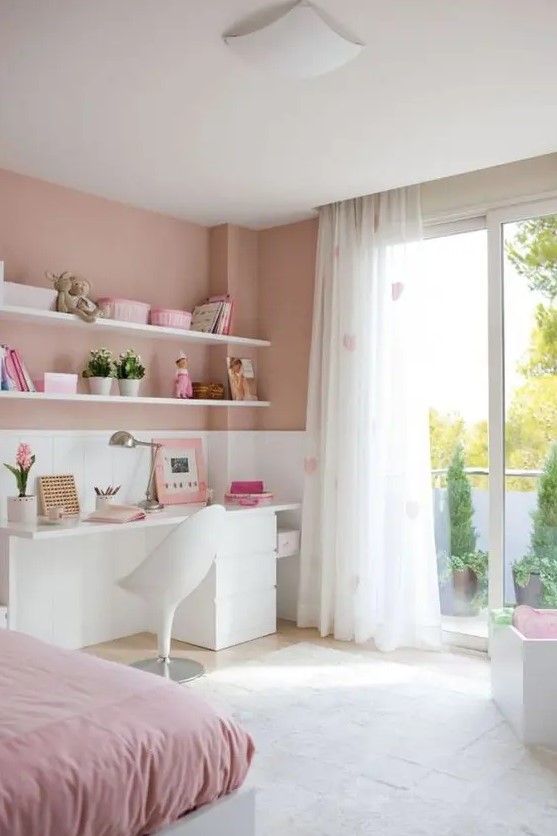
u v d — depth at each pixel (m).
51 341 3.79
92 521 3.48
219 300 4.48
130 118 3.02
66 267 3.88
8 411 3.59
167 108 2.92
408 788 2.38
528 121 3.05
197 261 4.62
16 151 3.38
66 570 3.85
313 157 3.47
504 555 3.77
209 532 3.35
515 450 3.75
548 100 2.85
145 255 4.29
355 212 4.20
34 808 1.29
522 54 2.49
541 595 3.66
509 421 3.77
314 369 4.35
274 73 2.60
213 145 3.32
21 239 3.68
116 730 1.52
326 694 3.24
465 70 2.60
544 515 3.65
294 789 2.37
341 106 2.90
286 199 4.12
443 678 3.47
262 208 4.29
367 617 4.04
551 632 2.88
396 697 3.21
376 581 4.05
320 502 4.35
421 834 2.11
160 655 3.56
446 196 3.97
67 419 3.84
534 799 2.32
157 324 4.14
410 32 2.34
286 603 4.59
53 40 2.39
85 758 1.41
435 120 3.04
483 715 3.01
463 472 3.97
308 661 3.72
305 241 4.55
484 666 3.67
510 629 2.93
